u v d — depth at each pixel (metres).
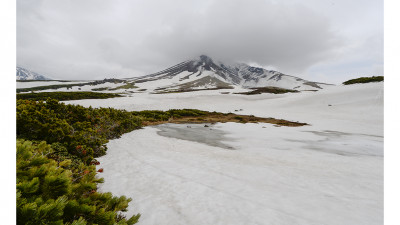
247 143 16.33
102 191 6.76
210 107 48.78
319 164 10.70
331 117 33.84
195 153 12.52
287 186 7.59
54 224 2.19
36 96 52.09
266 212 5.66
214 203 6.13
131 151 12.14
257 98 63.03
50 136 9.48
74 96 55.34
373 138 19.61
